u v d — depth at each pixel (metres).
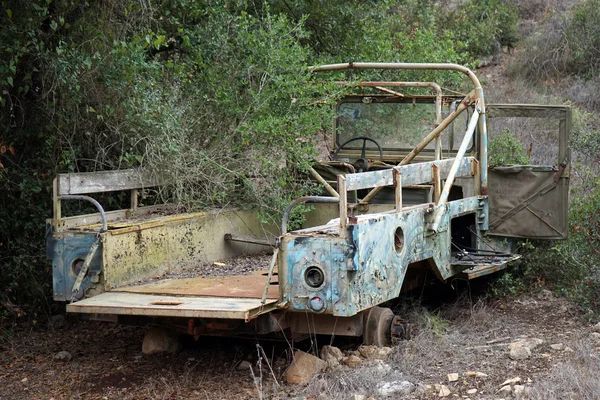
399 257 5.66
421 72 10.27
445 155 7.77
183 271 6.43
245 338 5.73
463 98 7.53
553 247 7.82
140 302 5.32
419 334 6.06
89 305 5.31
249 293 5.49
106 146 7.49
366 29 10.37
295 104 7.34
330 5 9.87
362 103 8.09
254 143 7.16
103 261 5.67
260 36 7.59
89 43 7.14
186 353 6.14
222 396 5.15
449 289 7.68
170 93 7.38
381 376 5.22
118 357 6.15
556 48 16.45
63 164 7.21
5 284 7.26
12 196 7.18
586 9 16.91
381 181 5.52
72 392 5.36
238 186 7.39
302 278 5.17
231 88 7.43
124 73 7.00
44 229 7.41
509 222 7.81
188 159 7.13
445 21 17.14
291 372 5.34
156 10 7.46
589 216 8.20
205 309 5.00
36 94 7.23
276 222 7.33
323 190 7.59
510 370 5.45
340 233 5.07
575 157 9.95
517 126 13.05
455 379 5.23
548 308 7.26
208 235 6.73
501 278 7.60
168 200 7.07
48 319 7.18
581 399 4.76
